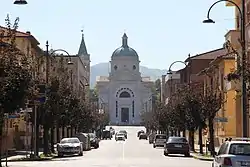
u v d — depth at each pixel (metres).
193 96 88.62
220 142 105.38
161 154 95.56
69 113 102.06
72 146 86.25
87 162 67.75
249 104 52.06
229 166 33.81
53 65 97.25
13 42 47.81
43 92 73.38
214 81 104.06
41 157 75.69
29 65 52.28
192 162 68.81
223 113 99.06
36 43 111.75
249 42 57.44
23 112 68.50
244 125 49.91
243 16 50.44
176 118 110.00
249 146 34.56
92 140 127.69
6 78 46.44
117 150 115.88
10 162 67.12
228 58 94.12
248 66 41.97
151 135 172.75
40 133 107.69
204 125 87.94
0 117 48.72
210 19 55.66
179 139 88.69
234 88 75.25
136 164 63.59
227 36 75.06
